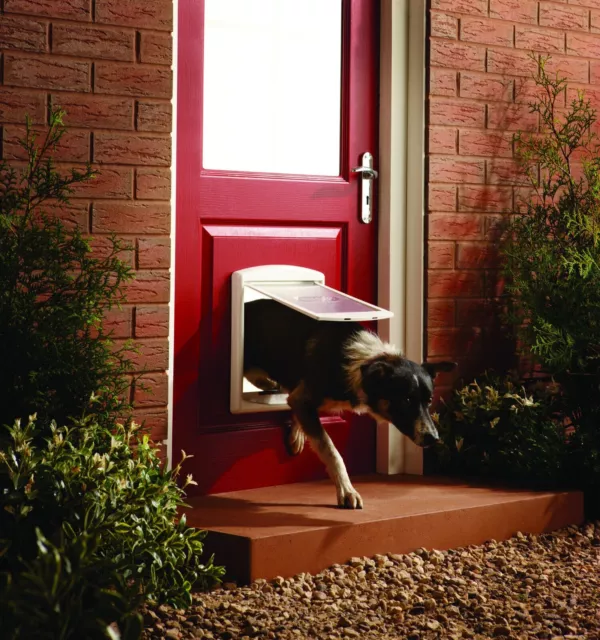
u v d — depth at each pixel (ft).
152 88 12.89
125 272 11.95
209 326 14.21
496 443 15.31
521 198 16.26
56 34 12.26
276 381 14.14
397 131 15.39
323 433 13.38
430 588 11.32
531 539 13.56
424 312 15.47
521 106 16.14
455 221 15.64
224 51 14.25
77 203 12.49
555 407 15.46
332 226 15.34
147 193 12.92
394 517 12.53
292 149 14.96
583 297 15.06
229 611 10.46
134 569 9.96
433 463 15.55
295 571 11.69
